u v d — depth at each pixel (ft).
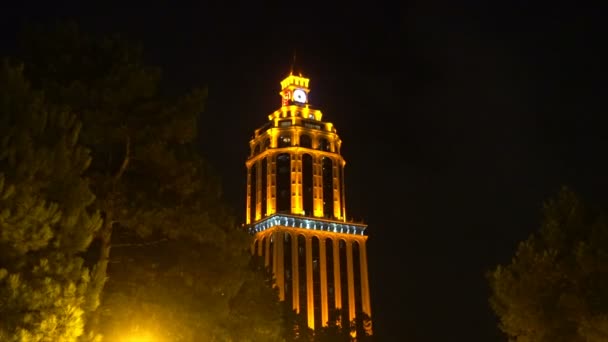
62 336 54.34
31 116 58.90
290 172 442.09
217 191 99.40
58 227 58.70
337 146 470.39
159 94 93.25
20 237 53.67
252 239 101.65
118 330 78.33
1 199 52.60
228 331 97.04
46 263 55.26
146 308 81.15
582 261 94.22
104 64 89.20
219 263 91.35
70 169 62.13
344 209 450.30
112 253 88.94
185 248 89.04
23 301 51.93
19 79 60.23
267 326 115.03
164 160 85.81
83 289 58.49
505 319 108.78
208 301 88.99
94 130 82.23
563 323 97.76
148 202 85.25
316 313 396.78
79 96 81.61
